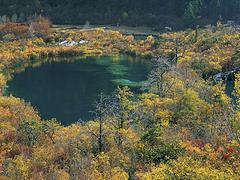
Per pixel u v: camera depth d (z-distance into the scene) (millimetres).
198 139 48594
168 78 78375
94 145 50500
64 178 40719
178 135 49531
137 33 177625
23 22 183750
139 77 112438
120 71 120188
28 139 56219
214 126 51594
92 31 169875
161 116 60875
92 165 42344
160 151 42469
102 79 111438
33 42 152250
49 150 49156
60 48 145125
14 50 138375
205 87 73000
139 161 43188
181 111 61281
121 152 46375
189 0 198625
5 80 107062
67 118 82875
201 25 184375
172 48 135875
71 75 116875
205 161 36688
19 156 46875
